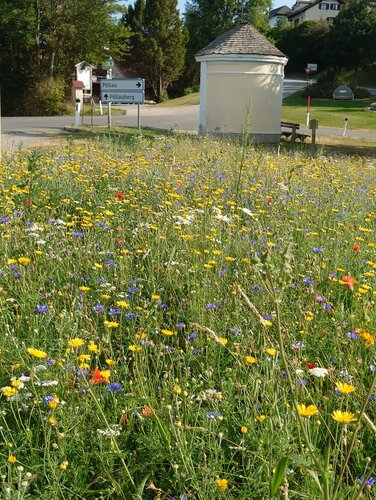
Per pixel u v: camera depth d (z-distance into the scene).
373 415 3.25
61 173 8.86
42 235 5.71
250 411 3.13
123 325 4.35
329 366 3.66
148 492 2.81
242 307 4.41
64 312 4.04
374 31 59.75
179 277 5.05
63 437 2.83
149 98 66.88
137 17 65.12
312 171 10.84
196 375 3.70
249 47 23.86
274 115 24.47
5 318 4.08
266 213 7.17
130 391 3.38
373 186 10.15
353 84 61.97
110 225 6.29
